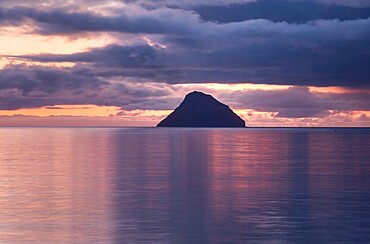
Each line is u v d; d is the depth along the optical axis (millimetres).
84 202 25000
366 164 47281
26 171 39469
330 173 39094
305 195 27531
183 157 56094
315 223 20516
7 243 17469
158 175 37031
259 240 18000
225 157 56469
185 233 18891
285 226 19984
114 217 21484
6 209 23078
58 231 19047
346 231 19203
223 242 17750
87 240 17891
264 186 31219
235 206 24172
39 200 25453
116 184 31734
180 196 27047
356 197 26844
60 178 34812
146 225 20094
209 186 31047
